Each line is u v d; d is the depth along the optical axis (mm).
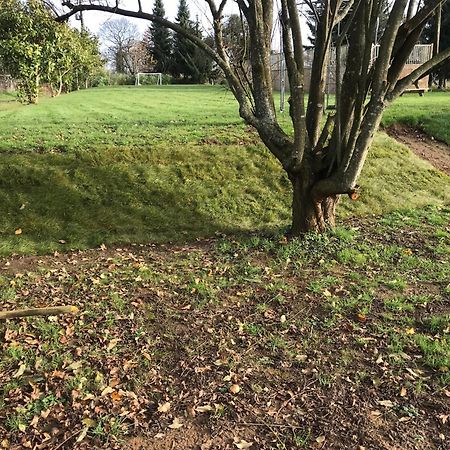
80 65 29625
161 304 4969
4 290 5254
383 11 7797
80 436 3180
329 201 6613
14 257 6379
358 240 6633
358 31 5840
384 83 5375
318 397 3582
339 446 3129
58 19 6488
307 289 5246
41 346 4172
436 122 12844
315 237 6426
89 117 14156
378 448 3109
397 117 12953
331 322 4570
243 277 5551
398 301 4969
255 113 6414
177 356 4086
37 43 16797
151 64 56812
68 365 3922
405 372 3867
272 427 3287
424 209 8500
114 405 3484
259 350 4160
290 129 10969
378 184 9133
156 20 6074
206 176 8656
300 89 5820
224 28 6906
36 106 19031
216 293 5188
